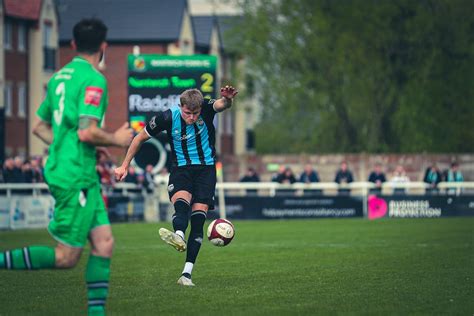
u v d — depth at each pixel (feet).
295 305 60.44
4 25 291.99
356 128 310.45
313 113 315.17
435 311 57.88
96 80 49.03
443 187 196.13
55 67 319.88
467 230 144.87
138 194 184.85
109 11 337.11
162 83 188.44
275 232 142.31
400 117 294.25
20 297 65.05
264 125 404.36
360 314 56.65
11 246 118.01
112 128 332.60
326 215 192.34
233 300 62.80
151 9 335.47
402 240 121.80
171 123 70.08
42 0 307.99
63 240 49.03
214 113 71.10
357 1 292.81
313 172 205.98
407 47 293.23
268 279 75.25
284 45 305.53
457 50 289.74
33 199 163.84
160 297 64.34
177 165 71.51
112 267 85.71
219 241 71.87
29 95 306.14
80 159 49.03
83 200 48.96
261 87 312.71
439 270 81.61
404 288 69.00
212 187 71.72
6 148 294.05
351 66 295.69
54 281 74.28
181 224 69.62
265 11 307.58
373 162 276.00
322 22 293.43
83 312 57.98
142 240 125.39
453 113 293.43
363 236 130.82
